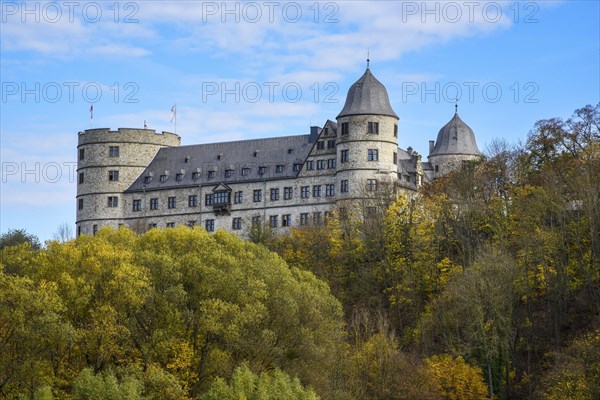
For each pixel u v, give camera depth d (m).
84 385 81.69
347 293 133.38
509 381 107.25
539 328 115.25
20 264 101.88
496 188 140.88
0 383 86.19
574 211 123.50
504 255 114.69
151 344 92.56
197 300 98.38
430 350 114.00
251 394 86.19
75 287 92.94
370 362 102.38
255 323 96.19
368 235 140.38
